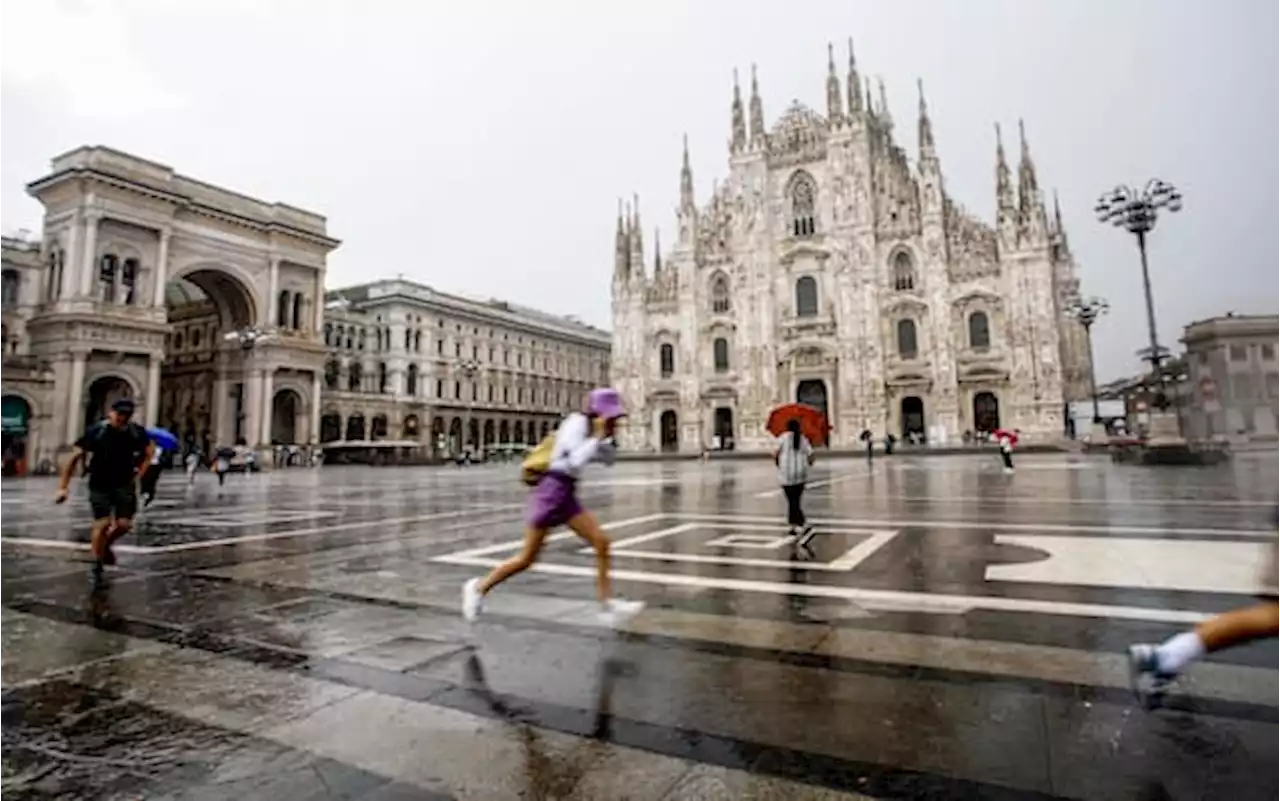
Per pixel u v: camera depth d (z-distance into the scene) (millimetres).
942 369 56875
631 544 10500
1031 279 54781
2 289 49000
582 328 111500
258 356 58312
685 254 67562
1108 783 3109
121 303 49500
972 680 4434
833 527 12062
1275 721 3732
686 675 4609
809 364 62531
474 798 3070
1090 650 4996
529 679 4570
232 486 30062
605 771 3293
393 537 11836
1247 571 7598
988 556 8828
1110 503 14586
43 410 46062
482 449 79500
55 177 48062
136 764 3455
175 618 6277
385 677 4648
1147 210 27500
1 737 3779
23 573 8617
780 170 66188
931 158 59156
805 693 4254
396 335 79562
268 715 4035
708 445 65500
